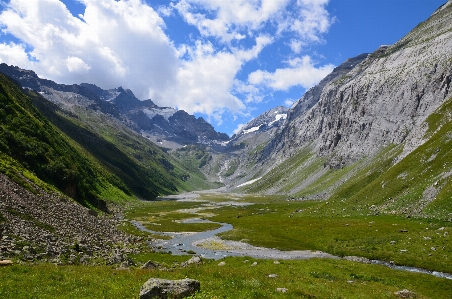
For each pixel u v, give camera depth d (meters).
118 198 177.75
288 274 40.81
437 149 104.25
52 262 32.38
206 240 81.62
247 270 42.03
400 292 31.23
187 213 157.12
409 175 106.12
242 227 102.81
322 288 30.31
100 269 30.38
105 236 62.50
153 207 190.25
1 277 21.69
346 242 68.38
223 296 21.84
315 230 84.88
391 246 59.31
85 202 103.75
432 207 78.12
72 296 19.72
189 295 19.75
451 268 45.28
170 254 59.50
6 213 41.84
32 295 19.03
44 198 62.56
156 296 18.95
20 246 33.94
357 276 41.69
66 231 49.72
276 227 96.94
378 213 94.31
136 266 40.16
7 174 60.41
